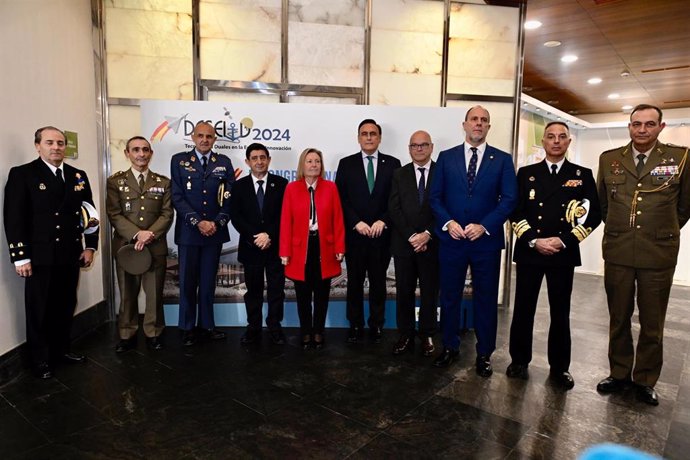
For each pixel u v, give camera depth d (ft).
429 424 7.11
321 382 8.60
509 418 7.32
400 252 9.84
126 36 11.92
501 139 13.61
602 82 21.90
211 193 10.42
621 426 7.12
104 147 12.12
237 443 6.53
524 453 6.37
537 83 22.18
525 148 21.18
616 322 8.29
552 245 8.07
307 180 10.03
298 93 12.51
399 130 11.64
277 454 6.28
